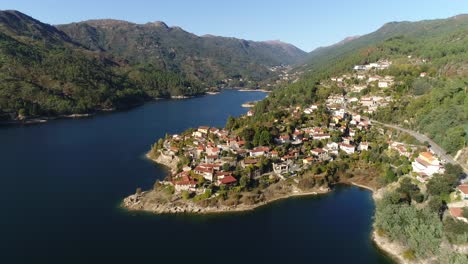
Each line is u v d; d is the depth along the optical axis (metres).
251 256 125.94
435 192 142.12
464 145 179.62
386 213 135.50
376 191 181.38
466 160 169.62
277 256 126.19
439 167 163.88
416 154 188.12
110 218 152.75
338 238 138.88
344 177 197.88
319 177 189.00
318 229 146.00
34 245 130.50
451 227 118.81
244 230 145.12
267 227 147.62
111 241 134.38
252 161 195.25
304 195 179.50
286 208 165.62
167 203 163.25
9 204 164.88
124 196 175.25
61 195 176.00
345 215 158.38
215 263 121.44
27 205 164.12
